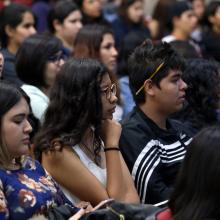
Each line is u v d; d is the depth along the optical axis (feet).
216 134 13.26
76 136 18.16
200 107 22.70
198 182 13.12
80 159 18.42
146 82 19.95
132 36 32.09
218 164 12.98
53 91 18.56
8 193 15.85
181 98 20.08
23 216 15.80
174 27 41.91
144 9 54.60
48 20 36.99
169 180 20.08
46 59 24.27
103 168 18.98
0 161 16.06
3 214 15.40
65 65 18.57
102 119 18.57
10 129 15.85
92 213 15.34
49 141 18.12
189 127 22.08
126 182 18.66
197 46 41.75
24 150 16.16
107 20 44.39
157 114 20.22
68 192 18.35
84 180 18.02
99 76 18.29
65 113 18.21
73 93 18.17
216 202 12.97
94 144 18.97
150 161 19.45
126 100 28.45
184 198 13.29
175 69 19.83
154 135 20.01
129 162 19.56
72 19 36.04
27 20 32.45
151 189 19.27
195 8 51.01
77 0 42.16
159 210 14.55
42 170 17.19
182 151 20.38
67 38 36.32
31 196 15.99
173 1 42.22
